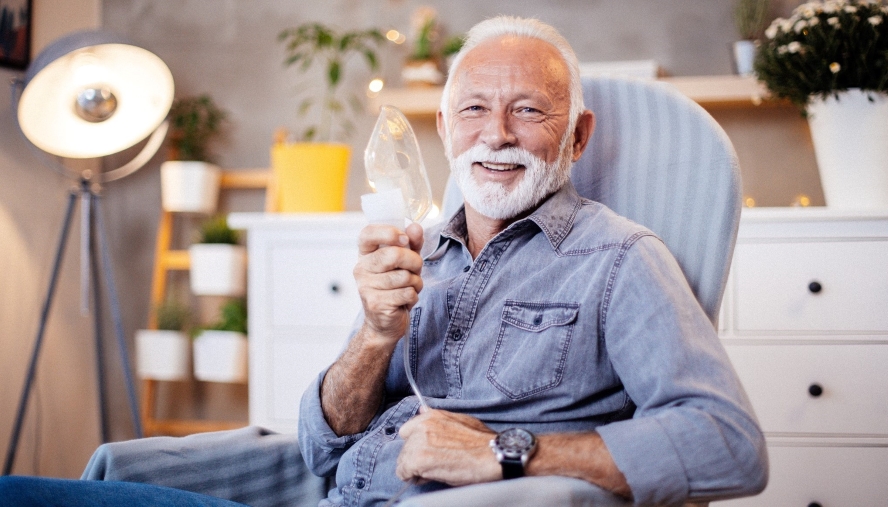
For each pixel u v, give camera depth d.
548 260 1.18
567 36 2.65
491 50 1.25
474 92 1.24
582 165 1.40
